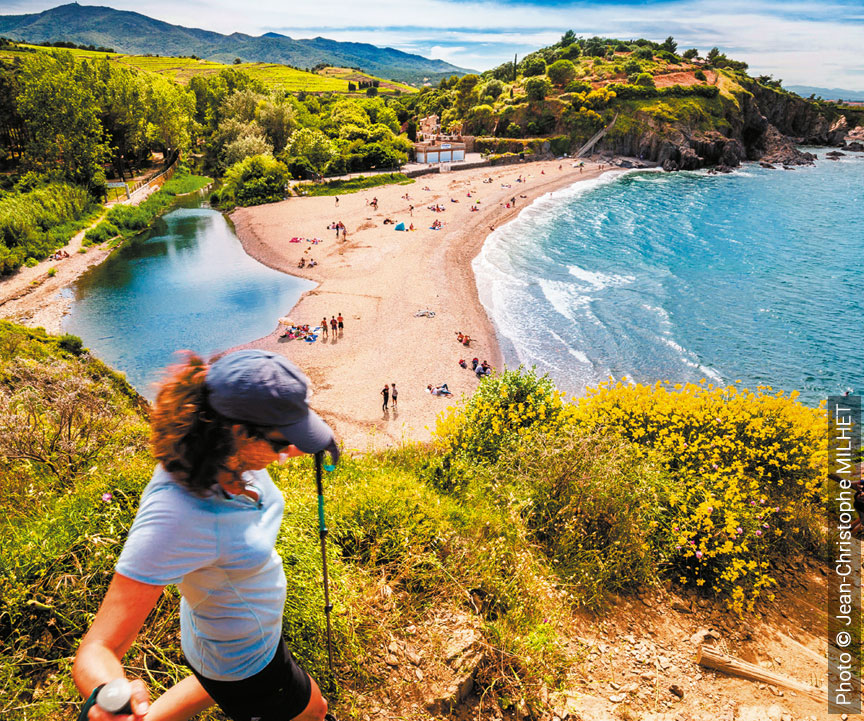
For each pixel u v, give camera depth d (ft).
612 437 21.31
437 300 131.75
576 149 370.94
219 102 377.71
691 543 17.53
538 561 15.31
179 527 3.71
